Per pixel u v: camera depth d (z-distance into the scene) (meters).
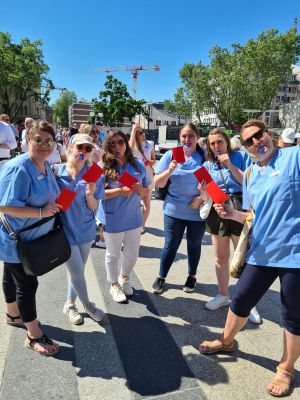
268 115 44.06
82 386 2.38
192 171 3.45
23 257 2.40
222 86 42.38
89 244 3.10
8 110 45.12
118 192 3.27
